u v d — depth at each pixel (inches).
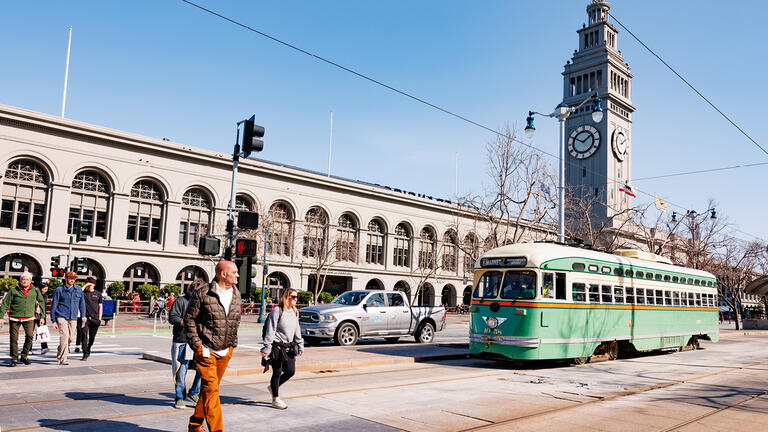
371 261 2202.3
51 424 281.6
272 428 283.7
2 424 279.6
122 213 1577.3
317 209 2023.9
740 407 385.7
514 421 318.0
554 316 571.5
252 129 524.7
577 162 3316.9
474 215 1435.8
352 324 746.2
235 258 488.7
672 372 573.9
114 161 1568.7
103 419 294.7
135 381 416.8
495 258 603.8
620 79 3454.7
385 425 296.8
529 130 874.8
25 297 477.1
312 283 2142.0
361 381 446.3
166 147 1647.4
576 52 3486.7
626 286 693.3
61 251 1472.7
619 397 410.0
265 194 1862.7
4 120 1396.4
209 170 1744.6
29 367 465.7
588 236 1245.7
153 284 1656.0
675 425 322.0
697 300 882.8
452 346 752.3
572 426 311.1
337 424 295.4
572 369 574.2
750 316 2343.8
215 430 236.5
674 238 1688.0
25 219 1450.5
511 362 625.6
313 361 530.9
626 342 713.0
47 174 1472.7
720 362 698.8
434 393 400.2
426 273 2349.9
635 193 1657.2
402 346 739.4
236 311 248.2
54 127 1456.7
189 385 406.0
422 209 2353.6
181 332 342.3
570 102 3437.5
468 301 2628.0
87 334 523.5
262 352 325.7
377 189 2186.3
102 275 1560.0
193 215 1736.0
